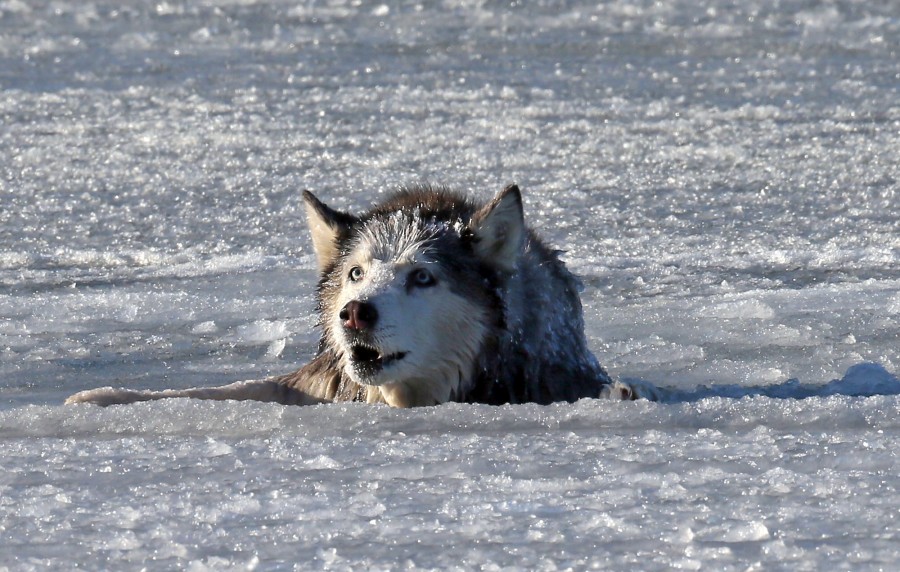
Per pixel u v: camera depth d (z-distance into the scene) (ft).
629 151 64.75
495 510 20.42
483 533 19.29
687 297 44.04
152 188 59.31
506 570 17.80
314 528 19.76
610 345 38.81
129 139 67.92
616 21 100.89
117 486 22.43
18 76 83.97
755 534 18.90
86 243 51.60
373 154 64.75
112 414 28.27
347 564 18.19
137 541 19.40
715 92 77.56
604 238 51.31
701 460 23.21
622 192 57.82
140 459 24.34
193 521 20.31
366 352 30.01
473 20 101.86
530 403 28.53
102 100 77.05
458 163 62.95
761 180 59.31
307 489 21.94
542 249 34.27
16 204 56.65
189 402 28.78
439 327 30.68
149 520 20.43
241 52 91.81
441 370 31.19
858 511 19.81
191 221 54.44
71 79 83.20
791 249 49.52
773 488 21.20
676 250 49.65
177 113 73.77
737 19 101.04
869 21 99.35
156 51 92.43
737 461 23.09
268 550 18.88
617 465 23.00
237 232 52.95
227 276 47.39
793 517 19.62
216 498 21.50
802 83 79.46
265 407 28.45
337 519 20.20
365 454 24.31
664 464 22.99
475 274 31.32
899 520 19.36
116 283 46.83
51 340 40.16
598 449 24.30
